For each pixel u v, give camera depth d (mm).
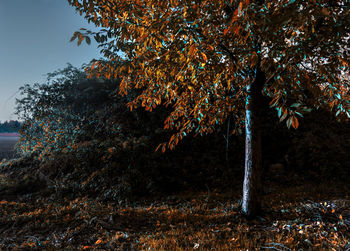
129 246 4254
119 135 10992
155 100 4398
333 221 4379
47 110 12609
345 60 2973
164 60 3369
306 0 2336
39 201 7961
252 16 2189
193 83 4117
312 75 2770
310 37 2781
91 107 12914
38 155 12148
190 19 2660
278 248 3621
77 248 4348
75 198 7980
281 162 9641
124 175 8586
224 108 5320
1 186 9367
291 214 5012
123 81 4230
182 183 8672
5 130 41906
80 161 9930
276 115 11648
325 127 11180
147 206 7000
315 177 8414
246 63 4426
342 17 2498
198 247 3832
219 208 6172
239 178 8938
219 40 3191
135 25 3531
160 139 10781
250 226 4680
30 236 5070
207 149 10531
